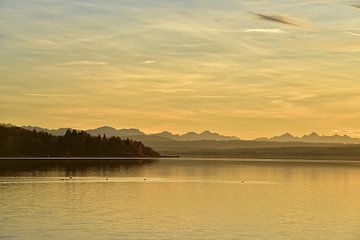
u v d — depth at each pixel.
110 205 98.19
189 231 70.31
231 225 75.12
